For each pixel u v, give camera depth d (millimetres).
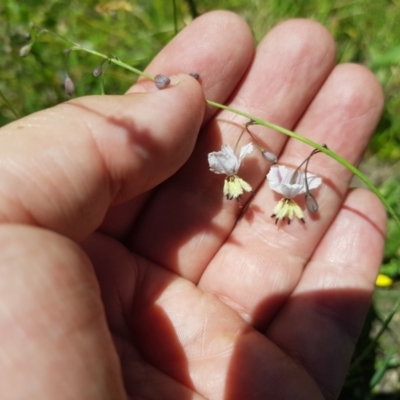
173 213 111
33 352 58
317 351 108
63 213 78
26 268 61
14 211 72
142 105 87
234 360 96
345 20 180
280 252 115
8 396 56
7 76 155
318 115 117
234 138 116
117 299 100
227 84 114
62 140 79
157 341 99
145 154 88
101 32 168
